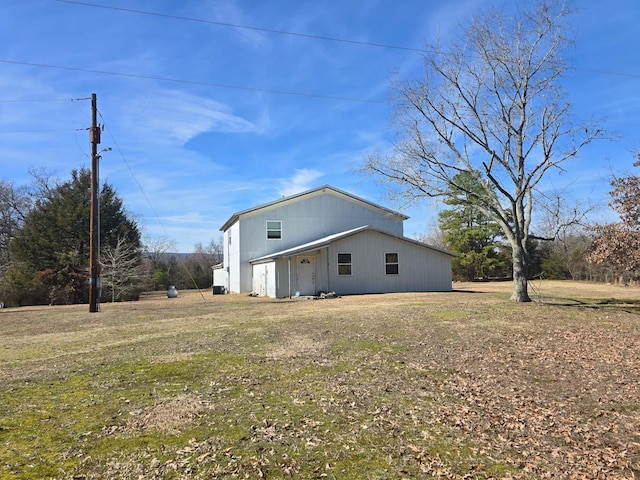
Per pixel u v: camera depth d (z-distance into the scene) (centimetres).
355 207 2923
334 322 1159
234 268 2994
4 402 511
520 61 1536
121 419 454
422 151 1697
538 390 582
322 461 365
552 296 2128
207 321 1253
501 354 788
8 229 3741
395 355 768
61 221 3100
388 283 2386
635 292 2533
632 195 1407
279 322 1184
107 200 3328
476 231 4181
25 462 356
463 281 4306
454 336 952
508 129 1581
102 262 3077
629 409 514
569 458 385
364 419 462
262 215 2783
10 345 910
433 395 550
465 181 1803
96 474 337
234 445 393
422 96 1638
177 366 685
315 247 2216
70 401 514
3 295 2944
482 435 430
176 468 348
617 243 1370
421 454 383
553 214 1639
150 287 4381
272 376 626
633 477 354
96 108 1672
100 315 1507
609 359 759
